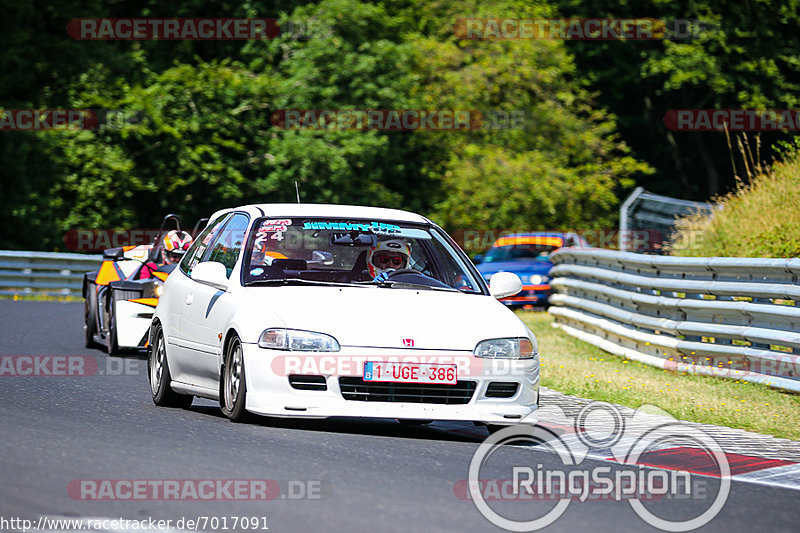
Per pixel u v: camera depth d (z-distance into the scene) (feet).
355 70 284.82
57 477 50.96
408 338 67.05
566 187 303.27
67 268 219.00
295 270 75.51
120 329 111.24
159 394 80.23
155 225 288.51
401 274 76.48
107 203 281.95
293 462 56.80
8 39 278.46
